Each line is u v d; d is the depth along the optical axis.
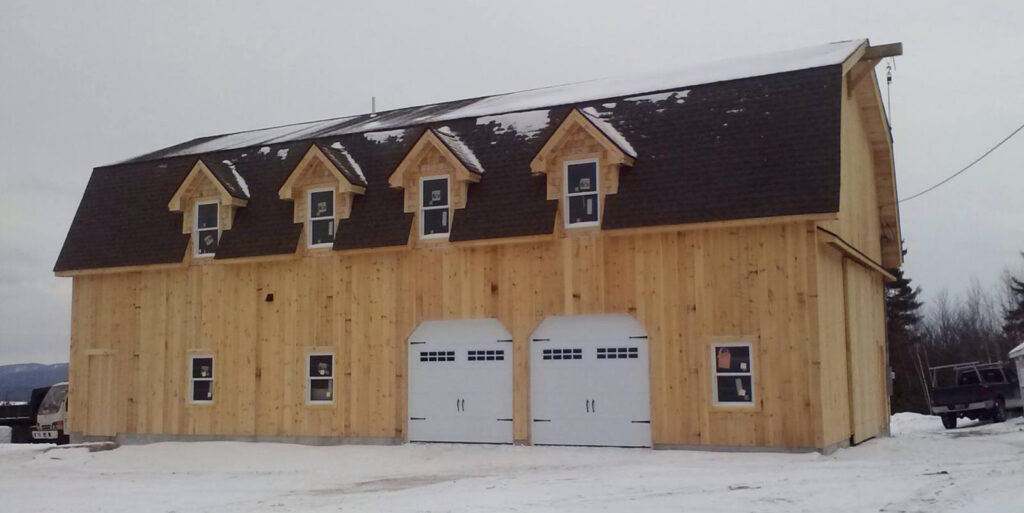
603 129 21.20
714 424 19.80
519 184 22.17
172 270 26.20
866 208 24.91
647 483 15.46
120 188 27.92
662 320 20.45
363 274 23.78
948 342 75.19
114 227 27.20
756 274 19.66
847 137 22.80
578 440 21.22
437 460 20.84
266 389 24.67
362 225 23.59
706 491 14.31
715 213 19.61
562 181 21.61
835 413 20.19
